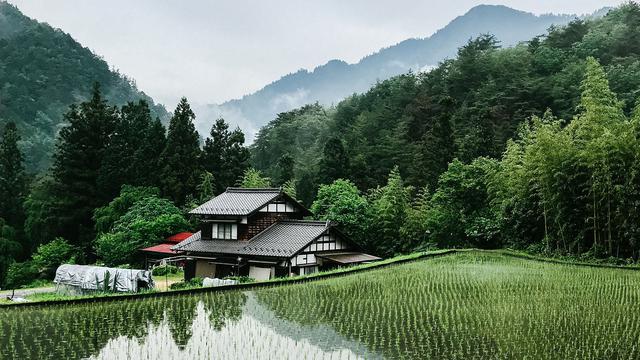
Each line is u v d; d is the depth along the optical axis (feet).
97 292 98.58
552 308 68.54
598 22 328.29
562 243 126.00
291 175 267.80
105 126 215.10
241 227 122.83
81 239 190.49
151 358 48.34
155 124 220.64
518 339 53.98
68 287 103.91
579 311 66.64
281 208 131.34
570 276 95.09
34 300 74.38
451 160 198.49
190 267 125.90
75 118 206.90
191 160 207.62
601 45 282.15
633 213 106.73
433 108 277.23
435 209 153.99
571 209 119.44
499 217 142.61
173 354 49.57
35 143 401.08
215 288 85.35
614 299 74.13
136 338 55.11
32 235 192.13
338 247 128.47
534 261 118.01
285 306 72.38
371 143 288.71
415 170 213.66
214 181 219.00
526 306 69.97
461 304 71.92
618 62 260.21
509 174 139.64
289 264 111.14
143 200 179.63
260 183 206.80
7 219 206.90
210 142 233.76
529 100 248.52
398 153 247.50
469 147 202.28
